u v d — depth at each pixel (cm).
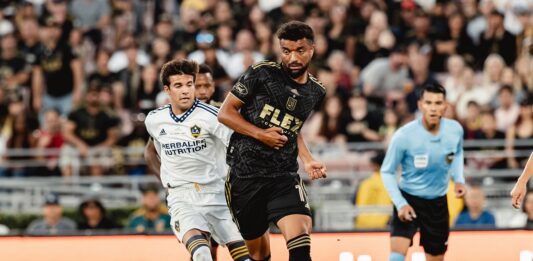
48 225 3828
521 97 4647
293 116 2188
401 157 2677
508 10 5278
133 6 5462
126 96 4756
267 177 2205
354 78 4822
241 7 5281
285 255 2819
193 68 2398
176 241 2847
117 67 4928
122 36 5278
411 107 4572
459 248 2834
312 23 4966
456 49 4925
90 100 4481
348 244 2828
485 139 4291
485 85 4697
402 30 5056
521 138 4200
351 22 4969
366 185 3862
